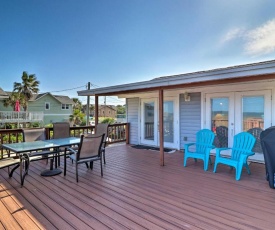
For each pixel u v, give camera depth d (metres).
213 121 5.91
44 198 3.03
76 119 25.45
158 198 3.03
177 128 6.77
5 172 4.30
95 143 3.97
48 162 5.11
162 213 2.57
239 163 3.86
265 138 3.48
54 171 4.31
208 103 5.98
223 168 4.62
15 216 2.52
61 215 2.54
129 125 8.24
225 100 5.68
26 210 2.67
